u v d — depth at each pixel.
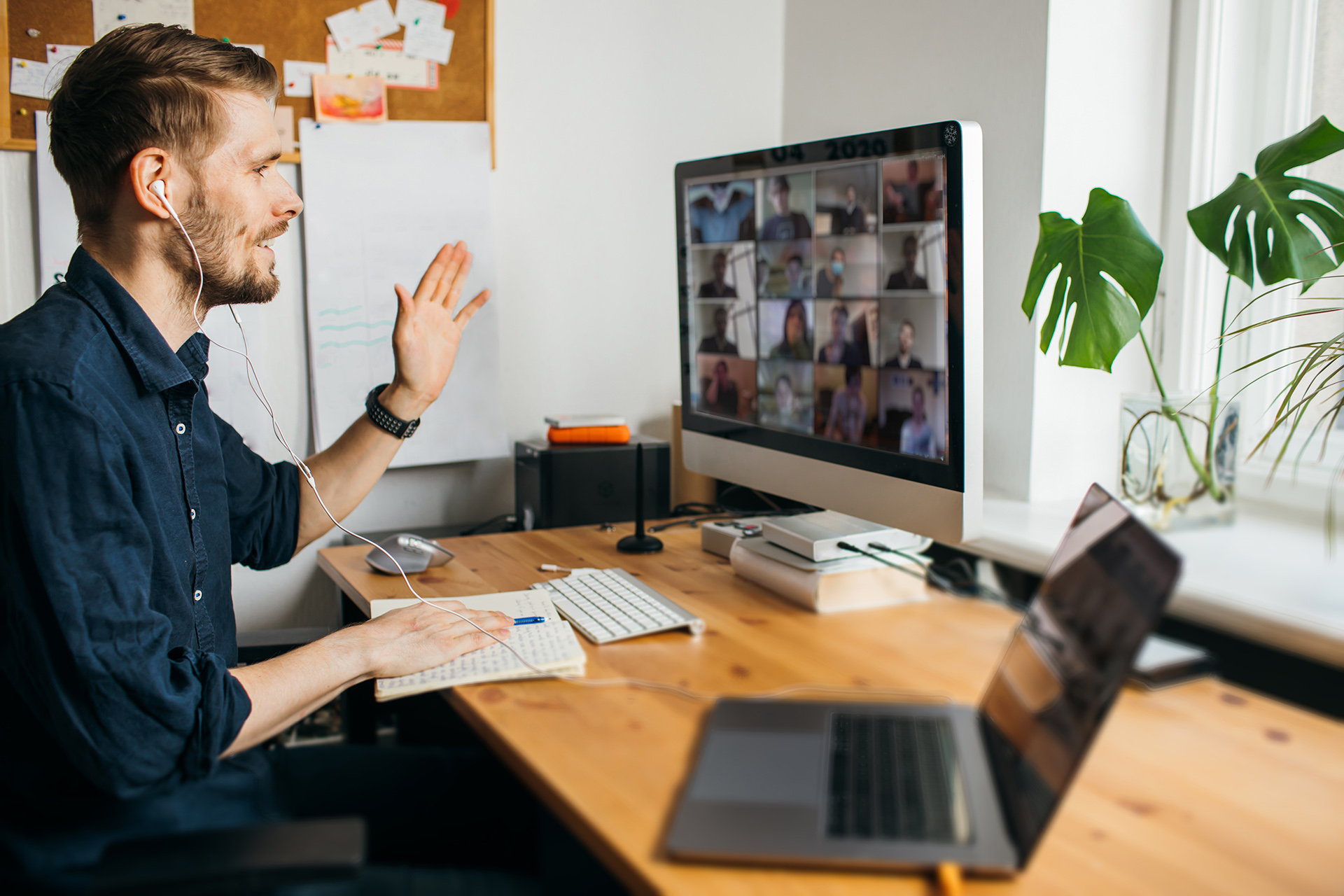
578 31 1.95
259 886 0.61
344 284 1.79
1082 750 0.56
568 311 2.01
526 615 1.11
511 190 1.93
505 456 1.96
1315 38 1.41
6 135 1.58
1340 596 0.97
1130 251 1.16
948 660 0.96
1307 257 1.11
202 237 1.00
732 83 2.11
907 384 1.06
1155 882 0.59
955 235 0.97
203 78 0.96
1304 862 0.62
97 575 0.81
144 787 0.82
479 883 0.82
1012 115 1.56
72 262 0.99
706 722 0.82
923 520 1.05
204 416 1.12
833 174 1.14
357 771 1.03
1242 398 1.42
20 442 0.81
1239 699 0.86
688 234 1.46
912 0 1.76
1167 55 1.55
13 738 0.85
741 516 1.66
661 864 0.62
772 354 1.30
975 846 0.61
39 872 0.81
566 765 0.75
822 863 0.61
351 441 1.32
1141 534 0.65
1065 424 1.58
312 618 1.84
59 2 1.58
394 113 1.80
